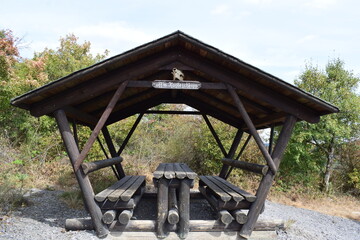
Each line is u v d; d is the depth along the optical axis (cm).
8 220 374
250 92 359
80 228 357
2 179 607
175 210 359
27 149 796
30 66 923
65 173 757
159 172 375
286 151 858
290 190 831
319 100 338
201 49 329
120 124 961
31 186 624
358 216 667
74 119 445
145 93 512
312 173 895
